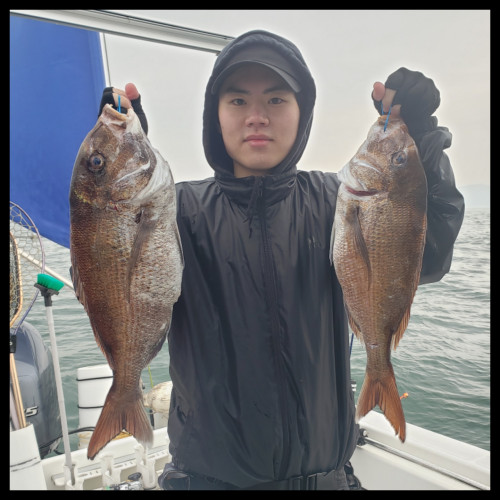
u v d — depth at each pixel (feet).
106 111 4.45
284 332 5.30
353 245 4.88
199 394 5.25
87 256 4.40
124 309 4.51
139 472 6.16
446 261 5.41
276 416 5.24
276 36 5.45
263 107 5.31
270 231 5.42
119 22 5.80
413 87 4.84
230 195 5.56
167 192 4.56
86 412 7.03
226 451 5.24
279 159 5.46
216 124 5.85
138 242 4.46
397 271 4.84
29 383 6.79
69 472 5.72
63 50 7.72
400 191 4.75
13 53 7.98
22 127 8.19
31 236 5.92
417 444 6.91
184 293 5.35
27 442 4.78
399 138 4.75
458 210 5.20
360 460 7.21
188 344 5.33
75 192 4.32
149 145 4.52
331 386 5.59
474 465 6.23
